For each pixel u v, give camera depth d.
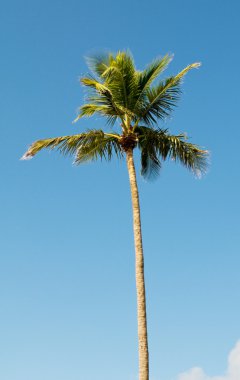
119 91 22.56
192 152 23.41
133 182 22.28
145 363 19.23
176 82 22.66
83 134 22.39
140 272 20.66
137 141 23.08
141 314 19.98
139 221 21.61
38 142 22.19
